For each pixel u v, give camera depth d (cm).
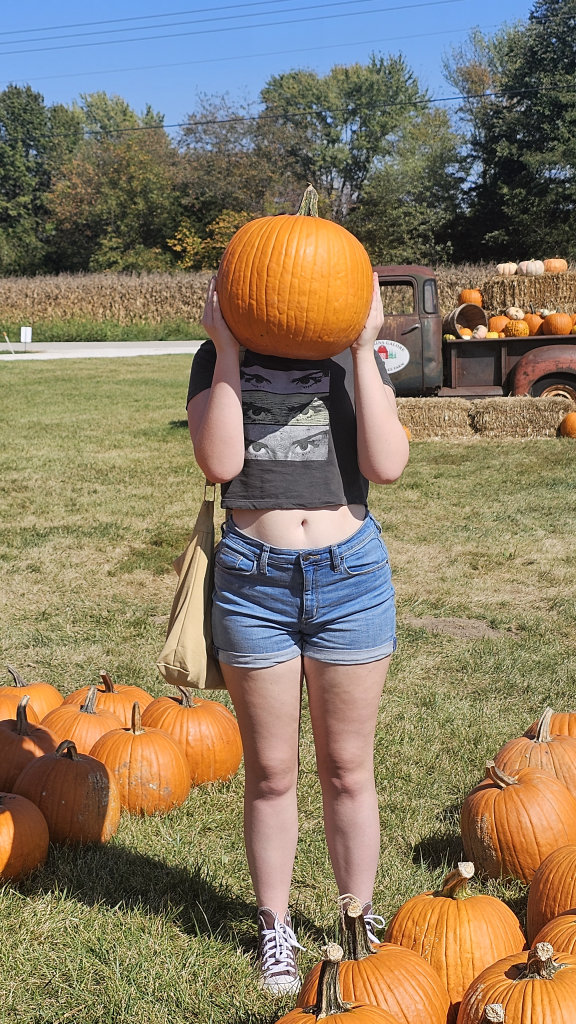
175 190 5872
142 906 283
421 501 884
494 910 238
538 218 4925
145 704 405
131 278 4081
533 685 467
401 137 5975
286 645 241
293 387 236
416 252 5338
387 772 378
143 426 1405
